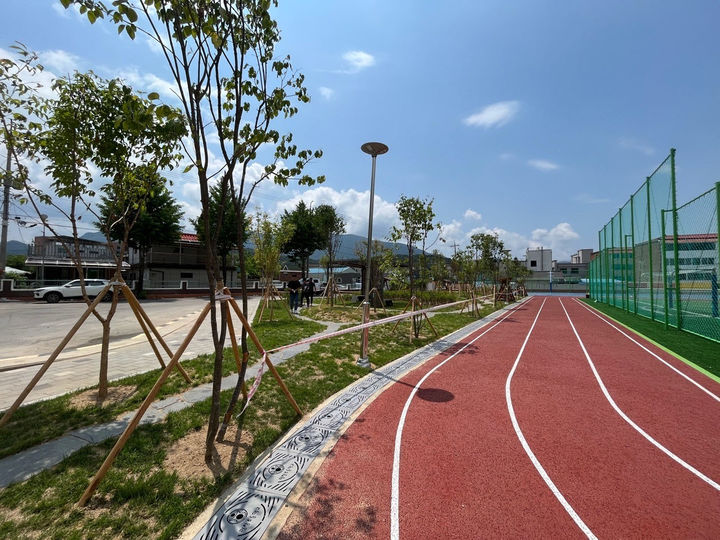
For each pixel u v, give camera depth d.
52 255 30.00
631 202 17.50
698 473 3.57
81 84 4.89
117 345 9.39
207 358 7.56
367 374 7.11
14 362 7.41
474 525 2.78
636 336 11.88
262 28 3.81
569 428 4.64
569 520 2.86
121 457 3.52
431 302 25.72
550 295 48.16
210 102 3.53
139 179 5.63
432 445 4.13
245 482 3.28
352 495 3.14
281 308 19.30
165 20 3.12
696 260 12.70
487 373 7.32
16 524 2.59
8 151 4.80
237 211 4.01
